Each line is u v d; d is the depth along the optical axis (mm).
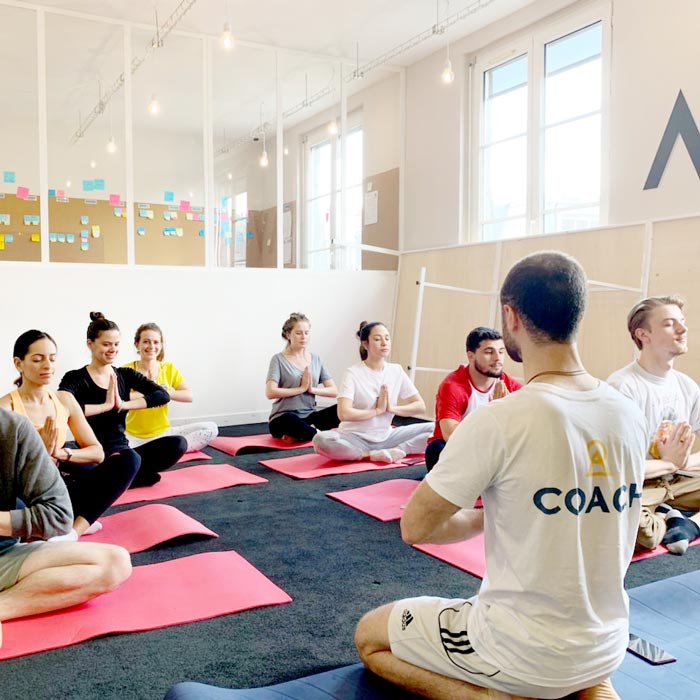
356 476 3939
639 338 2889
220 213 7367
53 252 6410
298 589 2340
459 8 5258
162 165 7266
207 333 5742
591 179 4879
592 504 1248
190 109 7254
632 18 4488
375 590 2328
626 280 4402
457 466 1283
